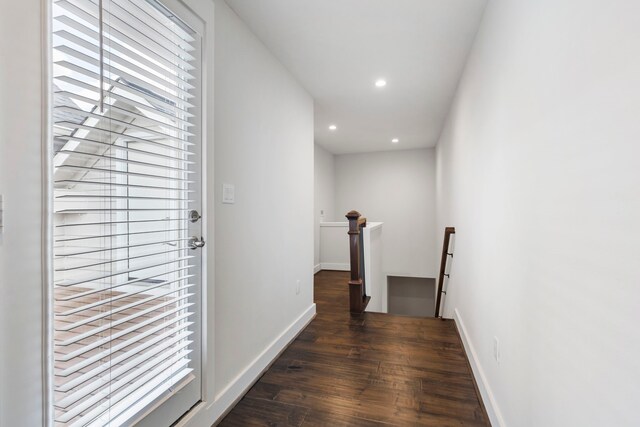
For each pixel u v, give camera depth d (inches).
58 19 34.1
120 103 42.7
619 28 26.4
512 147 54.7
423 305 268.5
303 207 118.7
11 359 31.2
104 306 40.2
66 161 36.4
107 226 41.0
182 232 55.2
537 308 43.8
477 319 81.5
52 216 34.4
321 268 237.1
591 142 30.8
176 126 52.4
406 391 74.4
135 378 43.5
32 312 32.7
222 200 67.9
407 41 87.1
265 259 88.3
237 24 74.5
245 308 77.2
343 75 109.0
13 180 31.4
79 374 37.3
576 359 33.4
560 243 37.2
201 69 59.2
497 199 64.2
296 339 105.3
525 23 48.7
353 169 271.7
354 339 104.9
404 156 258.8
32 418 32.4
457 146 120.6
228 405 67.6
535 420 44.3
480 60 79.4
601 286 29.1
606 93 28.4
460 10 73.7
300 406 69.0
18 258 31.7
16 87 31.5
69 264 37.1
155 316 47.6
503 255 59.6
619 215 26.5
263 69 87.7
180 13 53.5
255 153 82.9
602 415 28.8
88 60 36.5
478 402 70.6
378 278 198.5
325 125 177.8
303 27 80.0
